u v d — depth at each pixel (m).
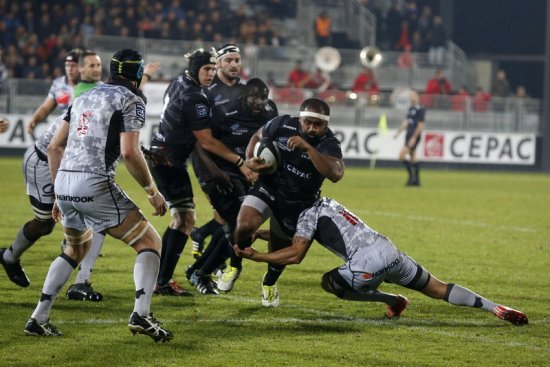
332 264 37.88
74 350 22.44
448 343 24.17
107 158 23.06
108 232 23.44
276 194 27.12
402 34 125.69
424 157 110.94
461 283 34.09
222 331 25.03
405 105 109.94
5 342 23.02
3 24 107.31
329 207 26.19
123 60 23.81
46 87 97.69
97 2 112.75
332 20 129.00
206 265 30.50
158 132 31.02
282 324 26.17
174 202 30.42
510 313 26.38
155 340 22.84
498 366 21.86
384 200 67.19
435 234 48.56
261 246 43.22
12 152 97.31
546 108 115.88
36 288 30.42
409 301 28.48
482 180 94.75
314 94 106.56
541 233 50.22
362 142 108.75
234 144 33.41
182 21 111.25
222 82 33.66
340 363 21.88
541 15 137.38
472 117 113.06
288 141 25.81
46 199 28.94
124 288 30.92
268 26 118.94
